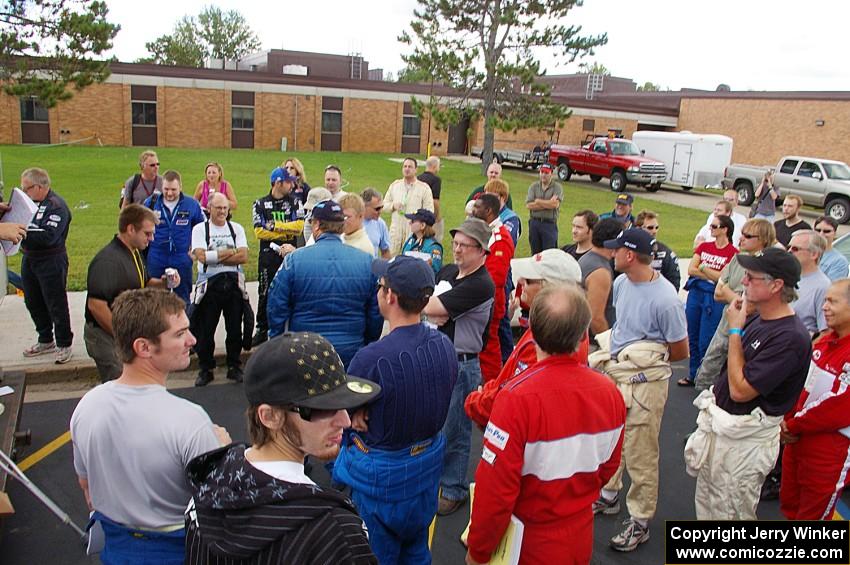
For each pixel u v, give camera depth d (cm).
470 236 424
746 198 2647
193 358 705
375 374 285
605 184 3083
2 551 389
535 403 249
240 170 2453
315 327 432
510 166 3616
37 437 533
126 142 3419
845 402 364
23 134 3209
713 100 3934
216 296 632
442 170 3109
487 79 2900
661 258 694
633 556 416
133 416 230
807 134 3422
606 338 432
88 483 240
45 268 623
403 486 297
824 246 517
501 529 258
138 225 457
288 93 3709
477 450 559
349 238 602
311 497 157
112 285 451
